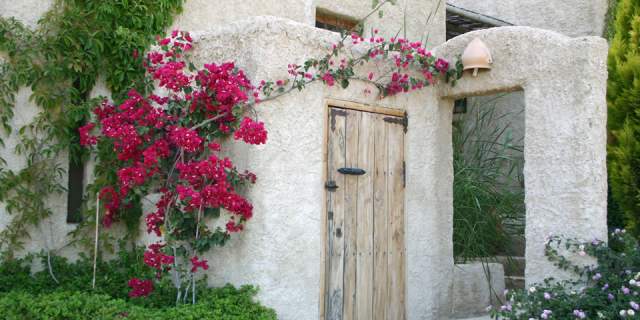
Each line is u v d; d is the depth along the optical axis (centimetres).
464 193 665
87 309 401
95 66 543
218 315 394
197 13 594
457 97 556
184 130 411
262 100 434
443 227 559
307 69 450
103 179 532
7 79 518
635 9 618
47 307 402
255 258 425
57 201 540
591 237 457
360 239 490
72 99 536
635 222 593
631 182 587
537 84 490
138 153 447
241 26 454
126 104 443
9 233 515
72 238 544
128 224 549
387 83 513
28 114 527
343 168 480
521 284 667
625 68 601
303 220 451
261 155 431
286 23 447
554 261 471
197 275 462
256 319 399
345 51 484
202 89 439
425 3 793
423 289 534
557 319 421
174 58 470
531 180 493
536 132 490
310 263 454
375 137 505
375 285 498
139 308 404
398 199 520
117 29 541
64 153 544
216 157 421
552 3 934
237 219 436
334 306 468
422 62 520
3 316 407
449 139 571
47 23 530
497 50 516
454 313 563
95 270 509
